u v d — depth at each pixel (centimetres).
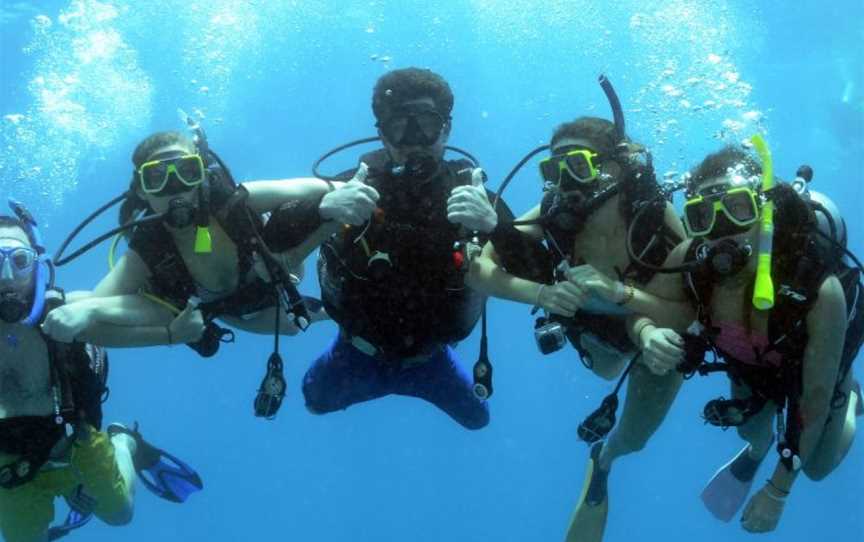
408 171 242
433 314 263
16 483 262
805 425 234
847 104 1335
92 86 750
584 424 257
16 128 682
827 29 1151
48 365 261
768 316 231
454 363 304
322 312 308
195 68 858
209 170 240
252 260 249
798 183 238
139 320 245
